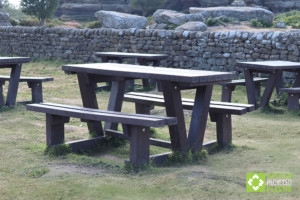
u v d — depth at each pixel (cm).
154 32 1210
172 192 314
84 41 1406
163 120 358
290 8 3362
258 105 775
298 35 927
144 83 995
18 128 557
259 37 998
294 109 714
